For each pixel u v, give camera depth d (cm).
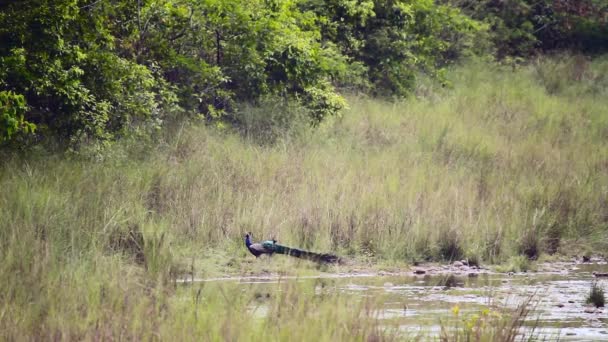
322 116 7394
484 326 2945
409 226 5022
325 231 4881
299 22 8106
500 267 4800
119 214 4538
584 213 5672
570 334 3316
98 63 5897
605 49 12375
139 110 6066
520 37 12006
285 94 7375
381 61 9069
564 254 5219
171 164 5762
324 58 7662
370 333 2841
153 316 2911
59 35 5544
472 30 11006
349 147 7019
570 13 12700
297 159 6184
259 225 4794
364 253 4859
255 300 3572
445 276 4556
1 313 2925
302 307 3052
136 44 6762
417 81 9475
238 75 7225
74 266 3619
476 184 6059
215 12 7081
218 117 6975
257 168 5794
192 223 4769
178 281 3891
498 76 10662
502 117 9012
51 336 2728
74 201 4659
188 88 6888
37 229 4219
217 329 2819
